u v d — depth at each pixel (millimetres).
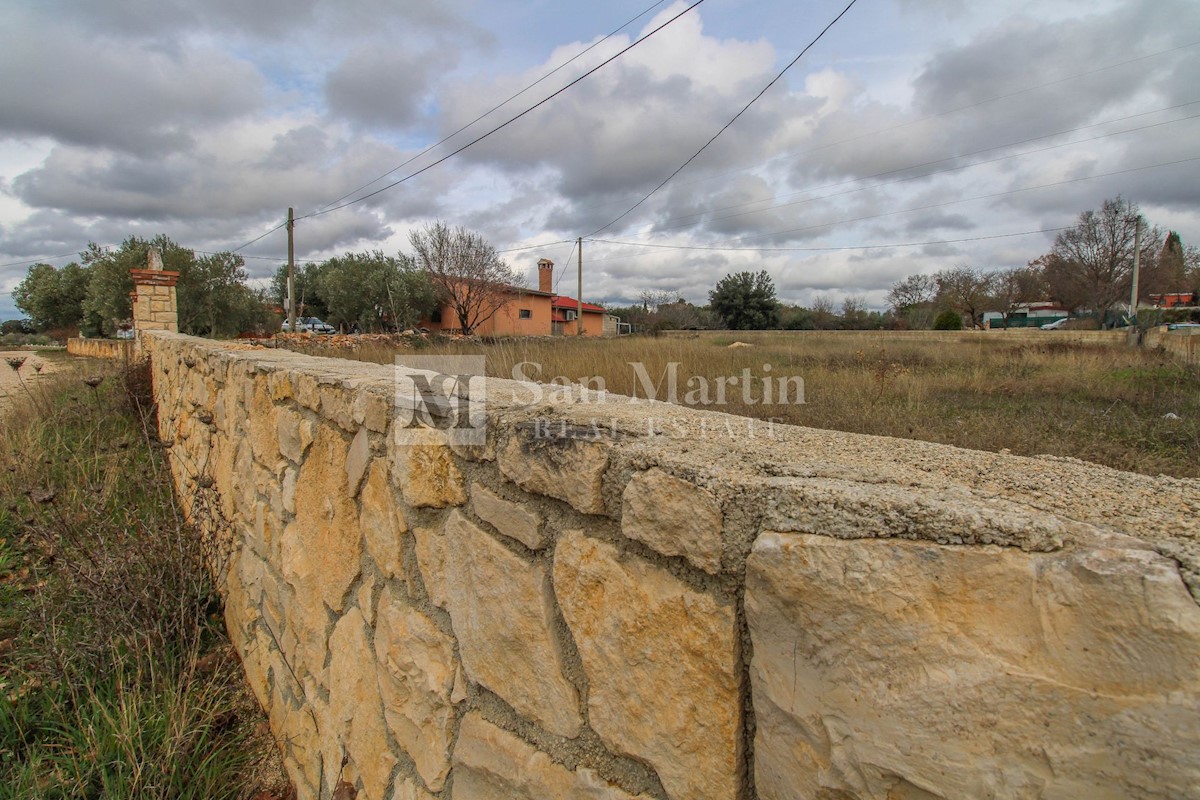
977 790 491
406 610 1338
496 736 1062
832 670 576
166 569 2756
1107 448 3402
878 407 4863
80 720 2107
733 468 725
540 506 976
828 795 580
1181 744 414
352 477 1565
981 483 679
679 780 750
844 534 573
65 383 7516
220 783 1989
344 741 1611
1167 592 430
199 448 3549
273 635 2189
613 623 834
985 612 502
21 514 3480
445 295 27219
